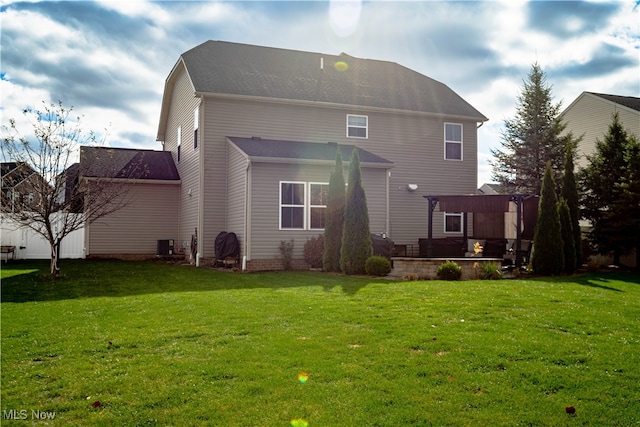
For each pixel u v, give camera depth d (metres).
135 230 21.64
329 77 22.58
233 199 17.83
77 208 16.02
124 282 12.66
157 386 4.99
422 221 22.23
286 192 16.61
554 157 24.95
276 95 19.59
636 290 11.16
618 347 6.24
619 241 17.67
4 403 4.64
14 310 8.80
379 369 5.43
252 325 7.45
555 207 14.93
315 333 6.93
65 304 9.37
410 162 22.08
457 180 22.92
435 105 22.84
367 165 17.58
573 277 14.03
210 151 18.69
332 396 4.74
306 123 20.31
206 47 22.09
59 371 5.44
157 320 7.88
